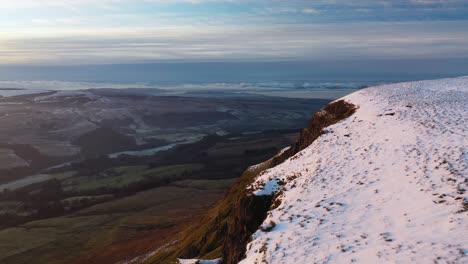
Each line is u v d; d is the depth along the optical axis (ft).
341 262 39.58
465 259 33.94
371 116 107.24
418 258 36.09
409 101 120.37
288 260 43.09
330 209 54.34
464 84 166.30
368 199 54.54
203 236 153.99
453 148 65.46
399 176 59.47
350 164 72.13
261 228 56.13
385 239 41.73
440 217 42.98
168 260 157.48
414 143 73.36
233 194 183.52
